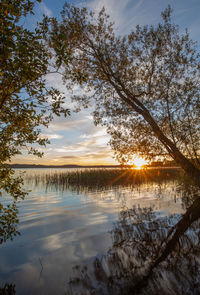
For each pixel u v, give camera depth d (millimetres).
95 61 11008
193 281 3375
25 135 4383
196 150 10555
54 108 3848
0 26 2482
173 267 3854
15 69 2932
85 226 6883
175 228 6160
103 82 11625
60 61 3270
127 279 3598
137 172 25031
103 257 4500
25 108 3693
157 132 10242
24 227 6824
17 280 3688
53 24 9875
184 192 13219
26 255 4715
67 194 14203
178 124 10492
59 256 4641
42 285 3508
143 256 4441
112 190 15859
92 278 3680
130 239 5488
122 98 10984
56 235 6031
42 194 14266
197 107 9742
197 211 7965
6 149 4285
